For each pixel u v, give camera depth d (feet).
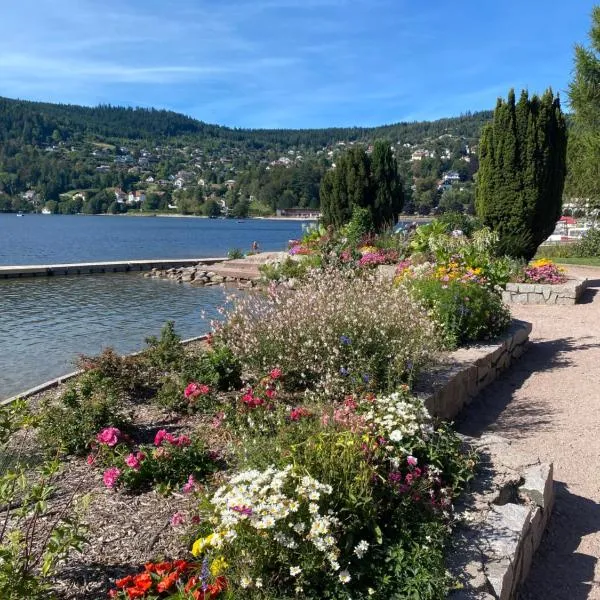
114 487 11.73
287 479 8.59
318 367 16.89
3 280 60.95
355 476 9.07
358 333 17.34
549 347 26.50
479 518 10.26
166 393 16.72
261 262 65.57
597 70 75.00
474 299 22.95
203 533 8.99
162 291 53.42
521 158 43.42
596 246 71.26
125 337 32.50
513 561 9.27
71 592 8.33
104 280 62.49
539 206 43.96
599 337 27.81
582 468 14.73
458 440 12.32
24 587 7.16
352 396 14.43
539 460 12.75
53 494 11.44
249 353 18.08
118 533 9.91
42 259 93.40
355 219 59.26
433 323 19.90
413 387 16.51
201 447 12.57
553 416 18.08
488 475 11.85
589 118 76.38
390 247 52.31
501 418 18.07
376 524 8.76
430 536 9.08
